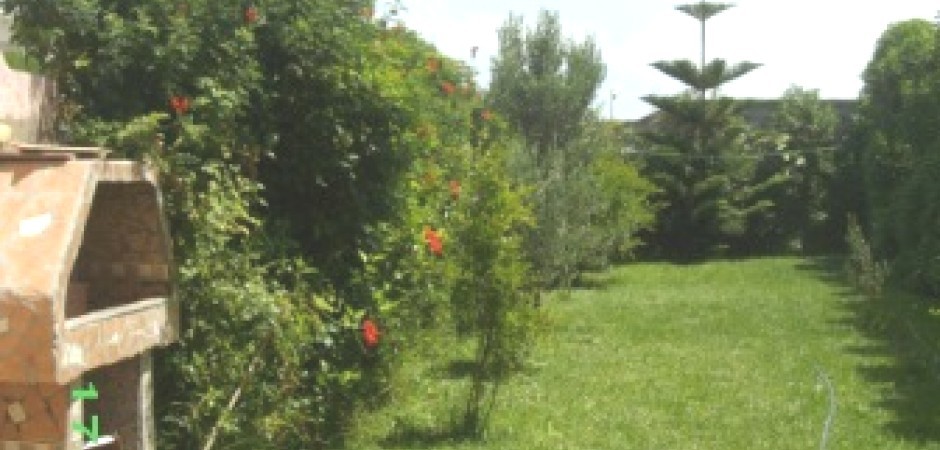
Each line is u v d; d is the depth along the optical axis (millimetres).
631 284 23172
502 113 26906
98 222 4883
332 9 6867
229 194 6016
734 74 30719
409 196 8211
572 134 26766
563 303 18609
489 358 8297
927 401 9969
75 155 4410
